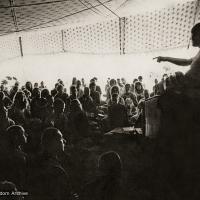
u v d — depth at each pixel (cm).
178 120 364
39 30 1290
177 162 356
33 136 633
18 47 2209
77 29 2042
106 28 1961
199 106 359
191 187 344
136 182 516
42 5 968
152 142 593
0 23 1050
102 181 386
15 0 879
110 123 888
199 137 353
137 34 1891
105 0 1112
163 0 1416
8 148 452
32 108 778
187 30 1738
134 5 1335
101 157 387
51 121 739
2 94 915
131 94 1188
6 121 644
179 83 405
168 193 355
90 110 1020
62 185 387
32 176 395
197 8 1656
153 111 596
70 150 698
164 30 1806
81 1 1030
